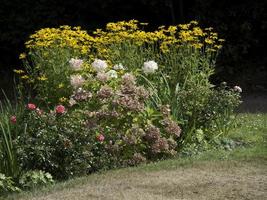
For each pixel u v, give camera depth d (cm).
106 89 881
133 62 1052
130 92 887
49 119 828
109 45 1108
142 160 866
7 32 1609
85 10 1602
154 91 973
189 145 948
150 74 1014
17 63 1647
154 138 888
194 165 818
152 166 820
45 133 812
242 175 768
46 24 1603
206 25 1559
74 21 1605
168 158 898
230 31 1566
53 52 1045
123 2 1593
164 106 925
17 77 1595
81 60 981
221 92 1012
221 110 1004
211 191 700
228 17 1557
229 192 697
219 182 733
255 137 1016
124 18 1606
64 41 1052
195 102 978
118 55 1062
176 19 1598
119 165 853
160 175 771
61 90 1012
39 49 1070
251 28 1562
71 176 812
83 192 700
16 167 791
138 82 1001
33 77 1098
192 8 1568
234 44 1573
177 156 908
